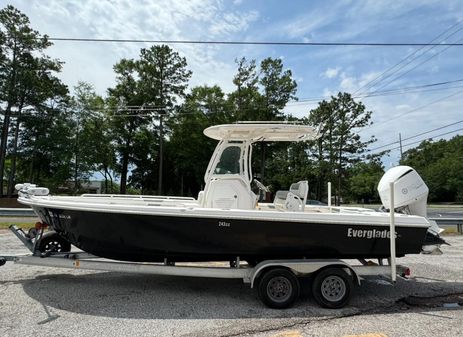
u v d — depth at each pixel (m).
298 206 5.14
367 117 29.64
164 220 4.39
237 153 5.37
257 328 3.59
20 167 31.56
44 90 29.14
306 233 4.44
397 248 4.64
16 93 28.19
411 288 5.23
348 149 29.70
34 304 4.18
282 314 4.05
